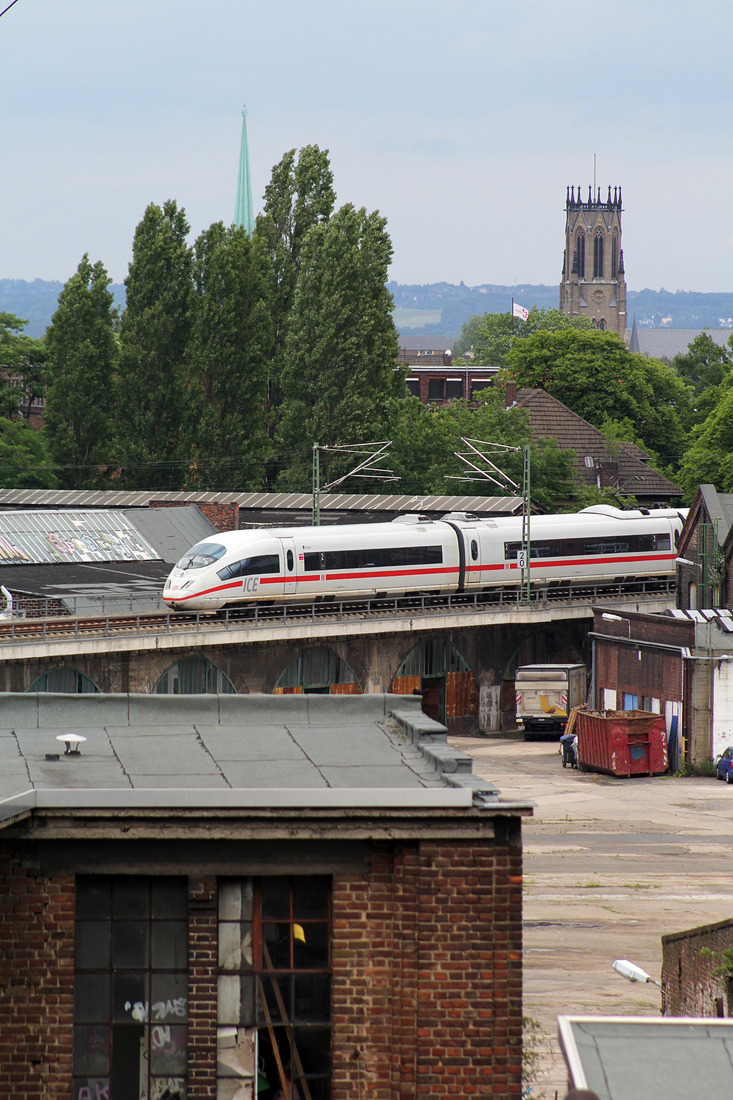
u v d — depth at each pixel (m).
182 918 51.72
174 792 50.31
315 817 50.59
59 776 56.94
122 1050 51.50
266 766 59.59
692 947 81.75
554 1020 88.62
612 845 147.75
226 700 70.31
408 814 50.62
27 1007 50.59
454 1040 50.84
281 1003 51.69
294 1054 51.62
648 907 121.25
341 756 61.88
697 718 199.12
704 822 161.75
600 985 97.62
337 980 51.34
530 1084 72.69
